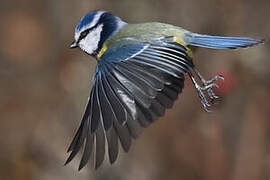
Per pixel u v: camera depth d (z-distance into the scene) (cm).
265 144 1218
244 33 1363
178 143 1262
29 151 1323
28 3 1600
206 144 1245
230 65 1287
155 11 1402
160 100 649
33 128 1364
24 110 1405
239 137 1234
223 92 1242
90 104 628
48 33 1539
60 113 1374
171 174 1237
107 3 1438
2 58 1539
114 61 664
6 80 1488
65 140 1326
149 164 1242
